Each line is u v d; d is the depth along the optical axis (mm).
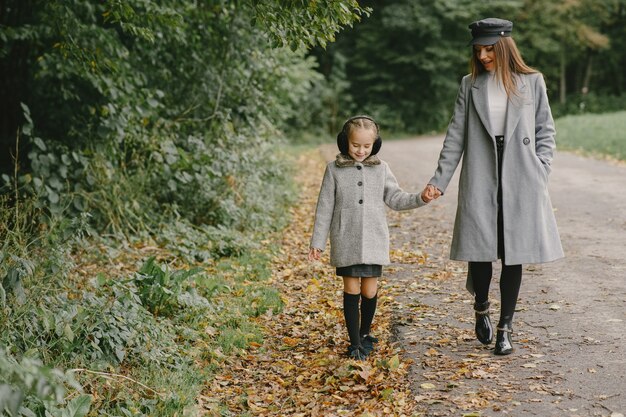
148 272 5141
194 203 8562
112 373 3904
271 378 4207
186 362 4289
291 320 5301
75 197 7145
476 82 4258
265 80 10602
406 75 34219
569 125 23562
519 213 4102
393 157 18531
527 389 3680
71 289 4812
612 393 3555
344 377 4047
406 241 7965
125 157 8336
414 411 3547
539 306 5133
